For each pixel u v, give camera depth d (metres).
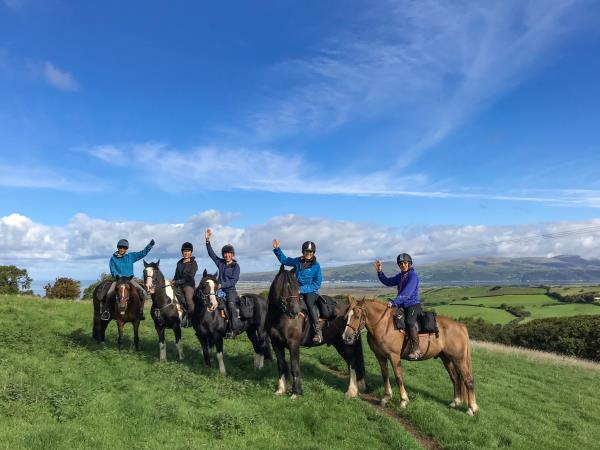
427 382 14.34
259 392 11.10
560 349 43.22
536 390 16.25
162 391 10.33
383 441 9.18
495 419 11.42
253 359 15.09
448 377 15.30
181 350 14.20
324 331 11.84
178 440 7.87
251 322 13.60
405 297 11.26
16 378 10.12
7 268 55.88
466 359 11.66
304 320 11.40
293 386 11.07
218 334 12.80
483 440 9.84
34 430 7.53
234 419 8.94
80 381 10.55
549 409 13.69
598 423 13.29
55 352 13.20
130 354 13.70
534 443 10.27
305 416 9.73
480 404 12.73
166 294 13.65
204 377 11.82
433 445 9.80
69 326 18.53
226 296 12.94
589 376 22.02
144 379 11.17
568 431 11.95
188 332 20.28
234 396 10.59
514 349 31.89
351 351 12.23
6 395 8.85
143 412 8.89
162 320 13.62
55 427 7.68
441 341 11.55
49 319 19.23
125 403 9.29
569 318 47.62
